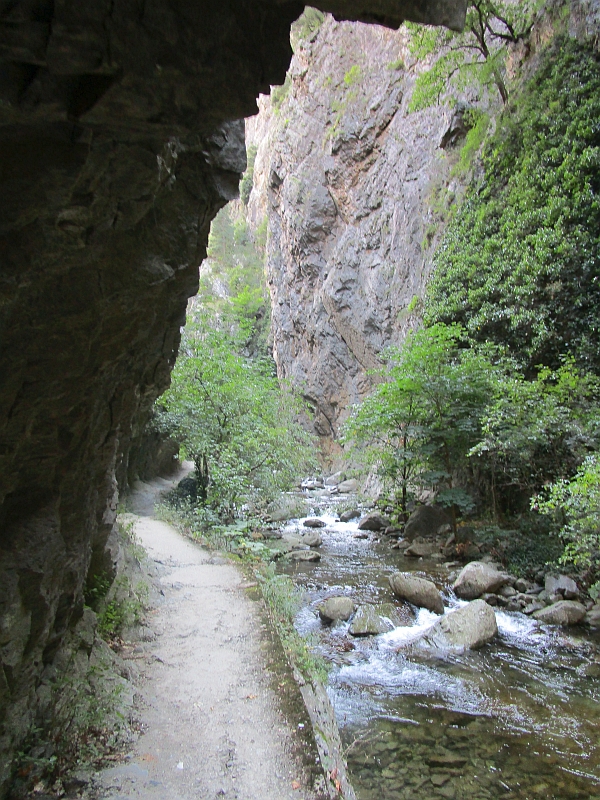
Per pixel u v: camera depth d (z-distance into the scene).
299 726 3.95
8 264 1.90
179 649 5.28
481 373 11.59
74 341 2.47
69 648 3.78
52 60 1.52
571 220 11.72
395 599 8.59
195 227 2.96
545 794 4.13
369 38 27.89
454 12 2.14
